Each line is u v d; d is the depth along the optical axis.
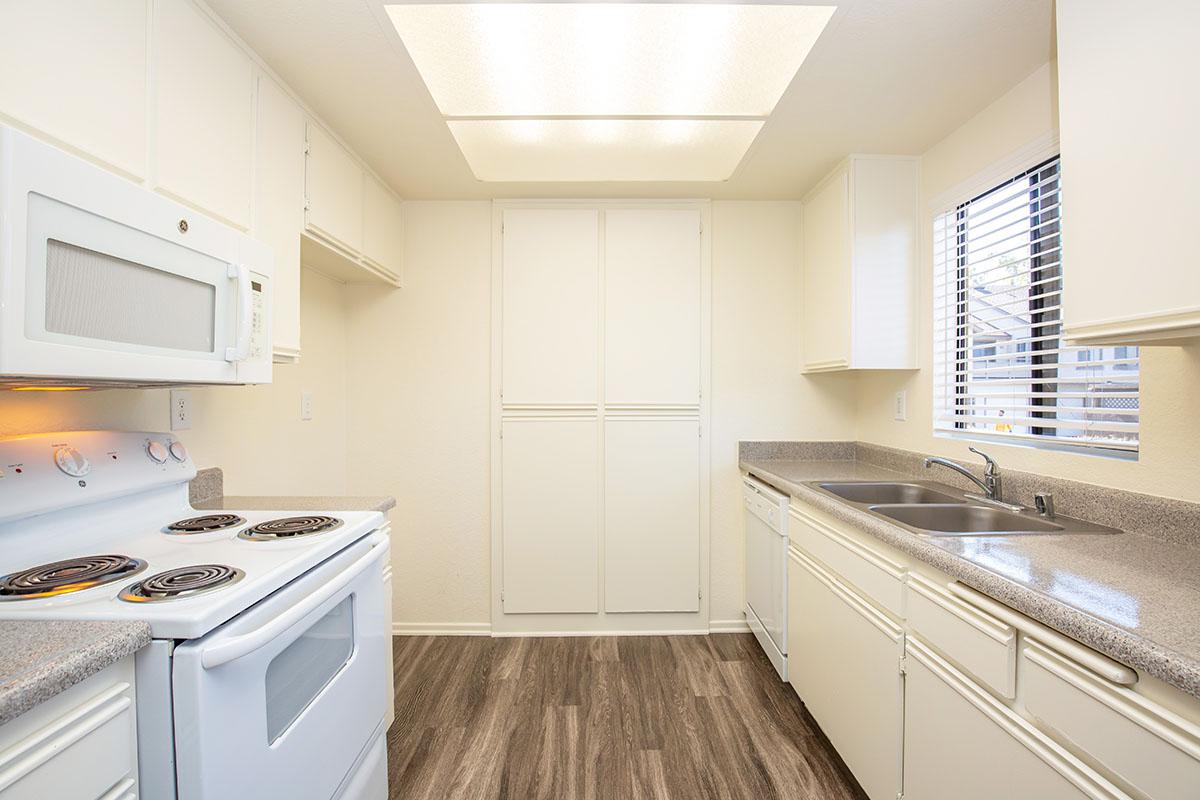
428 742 1.69
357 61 1.44
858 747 1.40
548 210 2.47
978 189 1.74
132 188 0.86
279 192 1.49
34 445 1.01
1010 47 1.40
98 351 0.81
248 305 1.12
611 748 1.66
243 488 1.77
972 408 1.77
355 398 2.50
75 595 0.80
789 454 2.52
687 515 2.50
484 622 2.52
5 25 0.78
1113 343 0.99
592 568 2.48
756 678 2.08
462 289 2.51
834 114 1.75
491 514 2.49
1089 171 0.95
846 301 2.06
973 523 1.56
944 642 1.06
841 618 1.51
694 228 2.49
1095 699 0.74
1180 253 0.80
